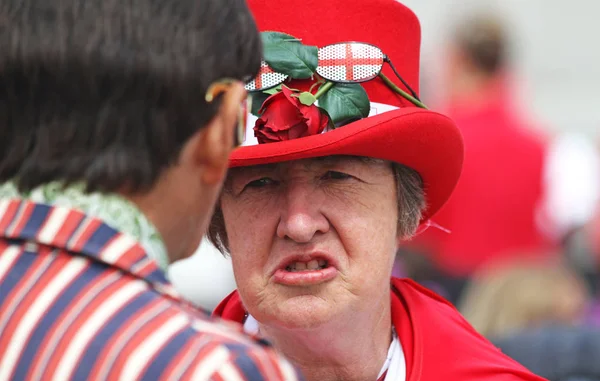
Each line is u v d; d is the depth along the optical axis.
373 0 7.80
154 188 5.50
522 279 14.64
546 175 19.02
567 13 31.02
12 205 5.45
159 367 5.15
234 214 7.71
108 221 5.38
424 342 7.98
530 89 30.58
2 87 5.43
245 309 8.36
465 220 18.52
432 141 7.71
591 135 29.75
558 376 12.26
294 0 7.70
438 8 28.33
